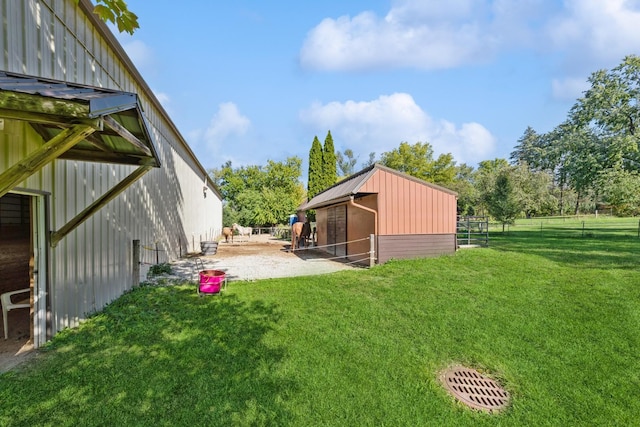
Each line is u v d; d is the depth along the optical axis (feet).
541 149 99.14
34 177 12.05
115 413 8.50
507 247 39.29
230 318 15.40
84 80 16.01
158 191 31.04
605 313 16.66
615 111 64.03
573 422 9.43
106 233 18.16
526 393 10.69
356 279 23.75
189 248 47.83
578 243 43.65
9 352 11.83
